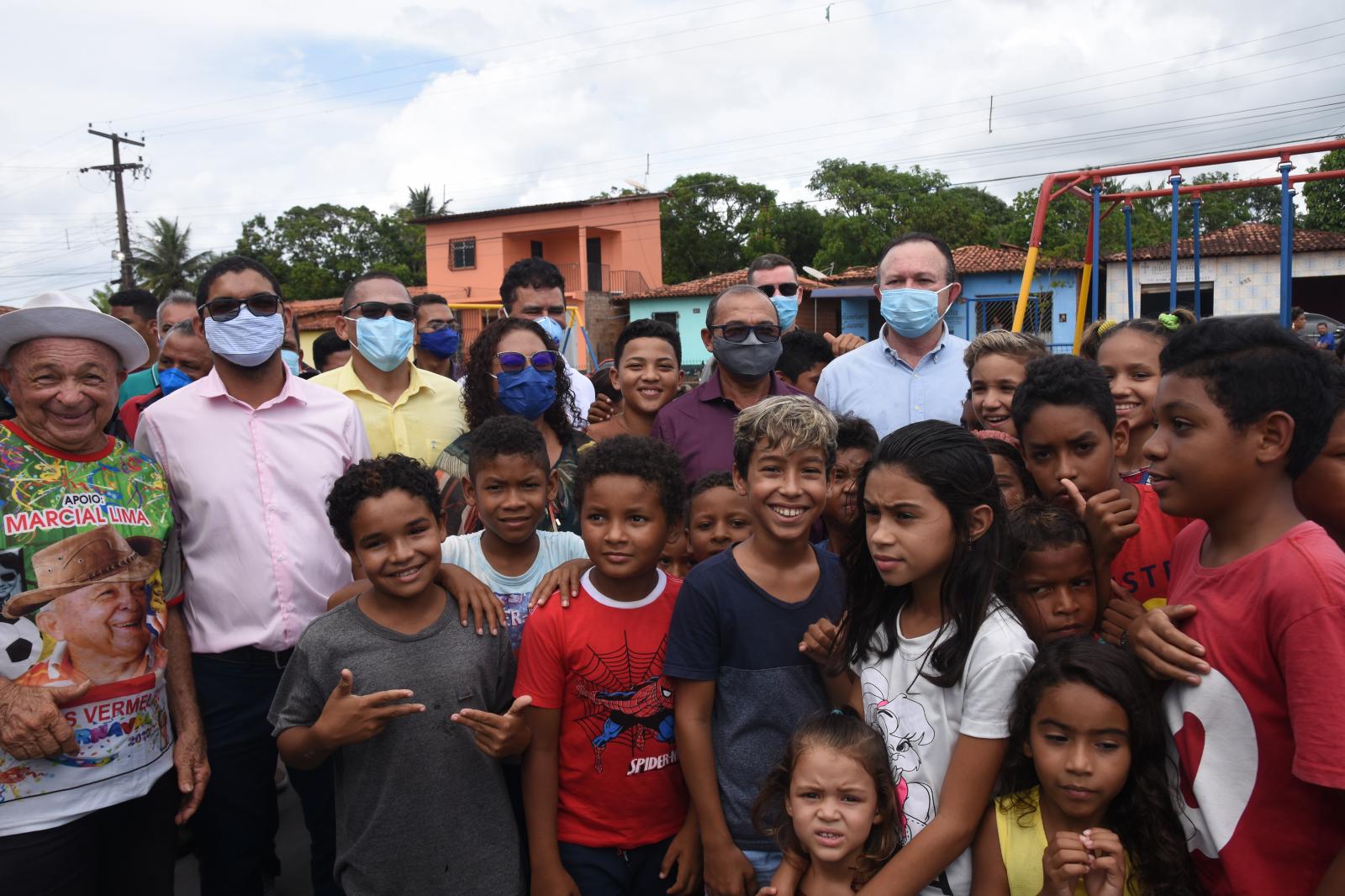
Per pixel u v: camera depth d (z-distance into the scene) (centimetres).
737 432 261
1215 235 2144
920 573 221
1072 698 205
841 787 221
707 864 250
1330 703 171
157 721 280
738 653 256
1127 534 244
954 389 438
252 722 314
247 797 316
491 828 267
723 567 260
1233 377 187
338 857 270
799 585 260
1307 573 178
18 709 243
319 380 439
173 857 294
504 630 283
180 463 312
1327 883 178
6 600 249
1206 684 193
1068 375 265
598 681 264
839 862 227
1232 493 192
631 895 269
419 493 262
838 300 2745
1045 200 901
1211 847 196
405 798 259
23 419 262
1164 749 207
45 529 255
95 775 260
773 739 256
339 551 333
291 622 316
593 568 279
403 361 427
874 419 442
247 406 324
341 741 242
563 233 3469
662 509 263
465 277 3500
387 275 427
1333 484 215
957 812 215
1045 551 245
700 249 4122
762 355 388
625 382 448
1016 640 222
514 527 287
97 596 262
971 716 219
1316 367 189
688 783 254
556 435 388
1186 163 814
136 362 282
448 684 263
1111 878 201
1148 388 309
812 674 259
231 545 311
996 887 219
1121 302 2134
